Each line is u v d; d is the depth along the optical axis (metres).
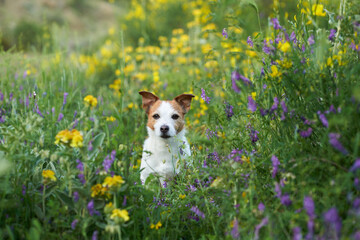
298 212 2.72
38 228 2.70
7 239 3.04
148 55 9.74
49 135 3.94
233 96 3.87
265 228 2.80
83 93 7.44
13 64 7.01
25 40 14.52
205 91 4.57
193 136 5.54
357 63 3.16
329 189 2.70
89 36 17.28
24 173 3.29
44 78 6.25
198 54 8.47
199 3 12.32
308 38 3.59
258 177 3.34
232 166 3.25
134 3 14.62
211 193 3.65
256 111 3.48
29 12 21.98
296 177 2.97
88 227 3.12
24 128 3.06
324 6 3.92
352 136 2.84
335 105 2.99
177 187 4.12
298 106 3.17
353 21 3.34
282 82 3.29
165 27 13.02
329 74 3.12
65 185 3.13
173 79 8.28
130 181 3.35
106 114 6.36
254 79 3.76
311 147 3.15
